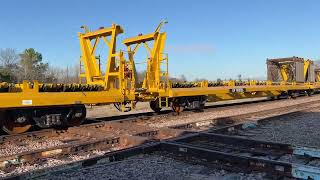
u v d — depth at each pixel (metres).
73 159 8.08
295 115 16.72
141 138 9.34
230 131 11.67
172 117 17.05
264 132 11.92
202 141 10.07
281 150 8.52
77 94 13.09
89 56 17.06
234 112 20.05
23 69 60.22
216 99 21.64
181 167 7.13
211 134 9.99
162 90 17.08
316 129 12.47
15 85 11.62
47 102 12.01
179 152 8.06
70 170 6.74
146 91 16.41
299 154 8.09
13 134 11.30
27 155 7.80
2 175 6.78
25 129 12.28
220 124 14.50
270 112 18.78
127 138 9.62
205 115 18.22
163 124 14.73
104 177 6.44
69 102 12.73
